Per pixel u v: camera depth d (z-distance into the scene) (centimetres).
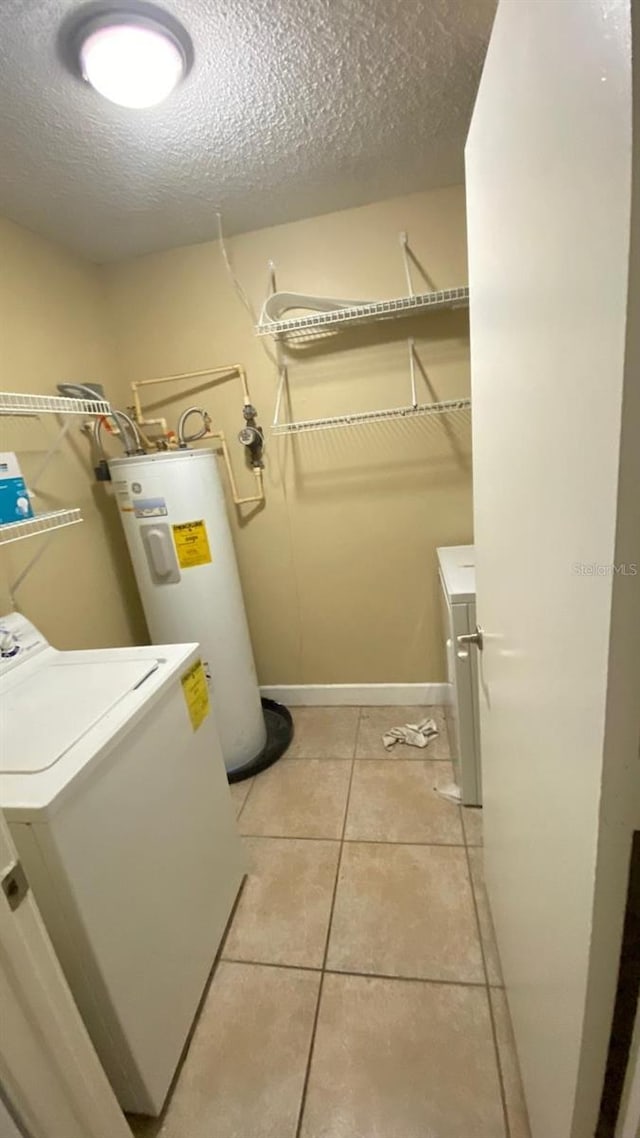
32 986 58
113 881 95
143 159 145
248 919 147
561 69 42
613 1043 53
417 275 194
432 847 165
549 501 55
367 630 244
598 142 36
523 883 84
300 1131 101
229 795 151
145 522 187
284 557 239
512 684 81
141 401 228
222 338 214
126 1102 103
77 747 95
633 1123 51
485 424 90
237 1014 123
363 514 226
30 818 81
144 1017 101
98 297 214
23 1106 56
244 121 133
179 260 209
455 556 195
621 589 40
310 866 163
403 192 184
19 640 141
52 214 168
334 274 199
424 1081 107
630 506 38
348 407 213
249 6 100
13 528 131
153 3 97
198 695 136
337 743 225
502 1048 110
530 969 82
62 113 122
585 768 49
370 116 137
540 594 61
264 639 255
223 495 203
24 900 57
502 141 64
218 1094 108
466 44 113
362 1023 118
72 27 100
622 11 31
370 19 105
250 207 180
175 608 196
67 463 188
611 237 36
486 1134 97
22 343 169
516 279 62
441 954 132
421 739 218
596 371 40
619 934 49
